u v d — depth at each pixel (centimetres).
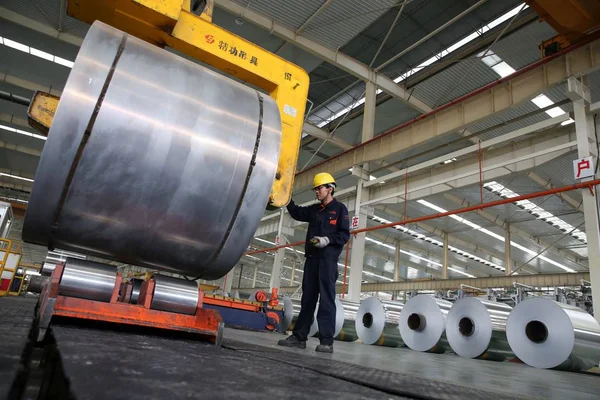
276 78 278
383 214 1750
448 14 979
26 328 179
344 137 1422
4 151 1719
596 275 627
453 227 1838
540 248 1906
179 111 189
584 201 667
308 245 335
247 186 205
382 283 2067
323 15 901
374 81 1112
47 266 580
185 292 227
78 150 171
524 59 979
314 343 454
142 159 179
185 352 149
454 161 1088
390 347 625
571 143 722
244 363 139
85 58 177
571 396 194
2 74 1233
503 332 561
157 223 192
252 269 3241
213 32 262
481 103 884
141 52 193
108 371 85
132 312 209
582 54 717
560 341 462
